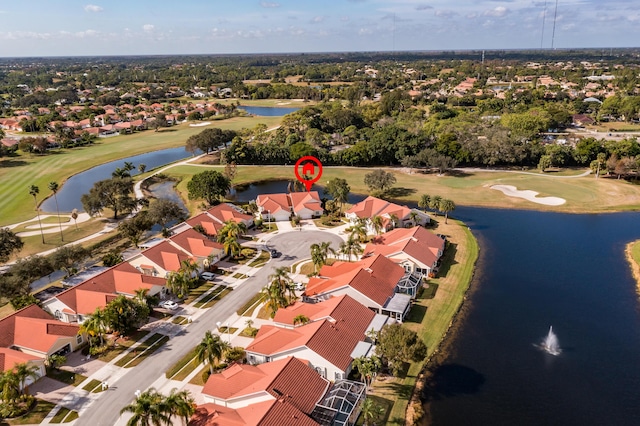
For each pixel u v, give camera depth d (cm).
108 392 6250
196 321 7988
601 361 6994
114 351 7175
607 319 8094
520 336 7606
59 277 10119
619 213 13488
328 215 13525
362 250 10112
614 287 9188
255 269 9988
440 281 9406
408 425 5716
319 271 9150
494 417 5906
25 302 8112
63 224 13000
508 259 10531
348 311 7456
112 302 7331
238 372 6012
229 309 8350
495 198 14912
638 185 15712
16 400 5997
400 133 19325
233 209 12988
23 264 8806
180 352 7112
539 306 8519
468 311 8381
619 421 5847
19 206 14650
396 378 6581
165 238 11144
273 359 6688
